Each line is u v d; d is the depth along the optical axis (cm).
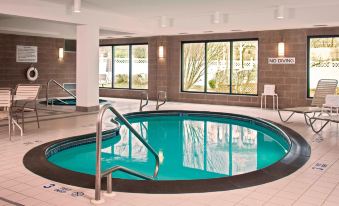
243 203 339
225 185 386
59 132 696
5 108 724
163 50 1343
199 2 865
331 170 451
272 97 1147
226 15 1090
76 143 656
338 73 1061
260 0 845
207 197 353
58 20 881
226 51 1252
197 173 525
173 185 382
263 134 812
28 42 1399
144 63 1461
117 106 1173
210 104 1272
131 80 1499
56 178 409
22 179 407
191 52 1321
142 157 614
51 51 1477
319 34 1054
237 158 610
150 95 1395
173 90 1352
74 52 1562
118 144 707
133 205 332
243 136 790
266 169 446
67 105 1178
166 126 902
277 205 335
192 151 657
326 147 585
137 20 1153
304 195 362
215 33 1230
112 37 1434
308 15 964
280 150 666
